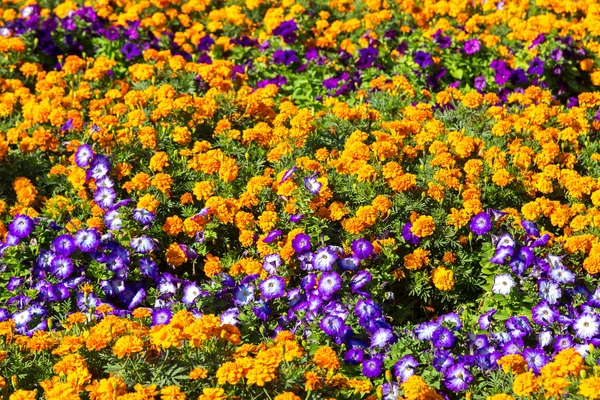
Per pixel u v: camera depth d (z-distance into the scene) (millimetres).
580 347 4344
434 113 5223
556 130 5023
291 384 4180
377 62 5613
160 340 4145
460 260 4680
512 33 5652
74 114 5102
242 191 4844
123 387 4082
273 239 4664
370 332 4422
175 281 4578
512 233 4684
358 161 4805
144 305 4570
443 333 4352
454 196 4781
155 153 4895
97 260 4582
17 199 4914
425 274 4648
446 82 5621
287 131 4977
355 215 4707
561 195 4906
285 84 5570
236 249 4766
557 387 4078
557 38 5617
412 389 4145
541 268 4559
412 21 5812
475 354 4355
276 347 4203
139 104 5145
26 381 4211
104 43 5816
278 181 4797
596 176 4957
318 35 5777
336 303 4477
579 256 4656
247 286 4559
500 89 5543
